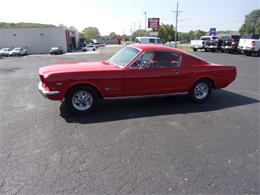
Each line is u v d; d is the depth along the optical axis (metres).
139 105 5.89
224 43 29.97
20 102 6.29
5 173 2.99
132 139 3.98
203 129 4.44
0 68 15.73
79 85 4.97
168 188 2.73
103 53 38.91
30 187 2.73
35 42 49.75
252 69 13.47
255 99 6.66
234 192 2.68
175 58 5.61
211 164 3.24
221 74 6.10
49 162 3.25
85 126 4.53
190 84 5.83
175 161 3.30
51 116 5.09
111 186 2.75
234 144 3.85
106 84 5.06
